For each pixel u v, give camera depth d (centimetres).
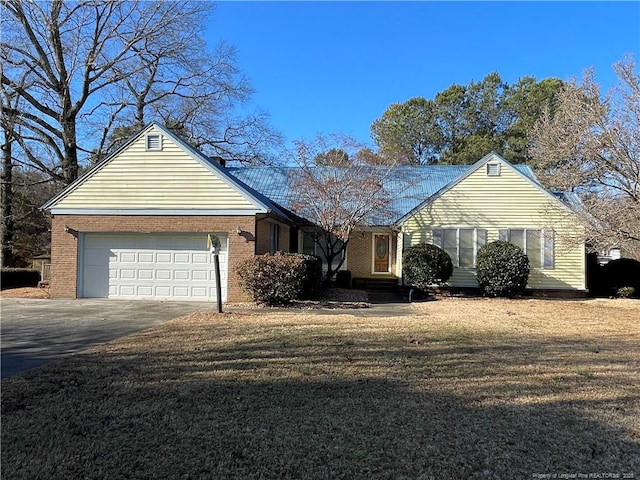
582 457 373
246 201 1467
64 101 2372
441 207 1847
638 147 1485
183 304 1391
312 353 718
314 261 1502
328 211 1738
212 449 381
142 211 1490
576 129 1627
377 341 816
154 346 768
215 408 472
